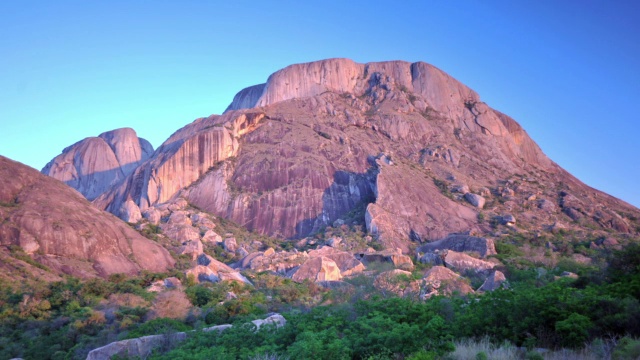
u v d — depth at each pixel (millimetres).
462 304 25984
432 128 147125
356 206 112188
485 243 79500
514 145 158125
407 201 107625
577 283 29031
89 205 76375
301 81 157750
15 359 34344
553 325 20578
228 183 118438
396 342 20141
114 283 53375
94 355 28828
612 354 16797
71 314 42406
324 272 62656
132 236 74125
